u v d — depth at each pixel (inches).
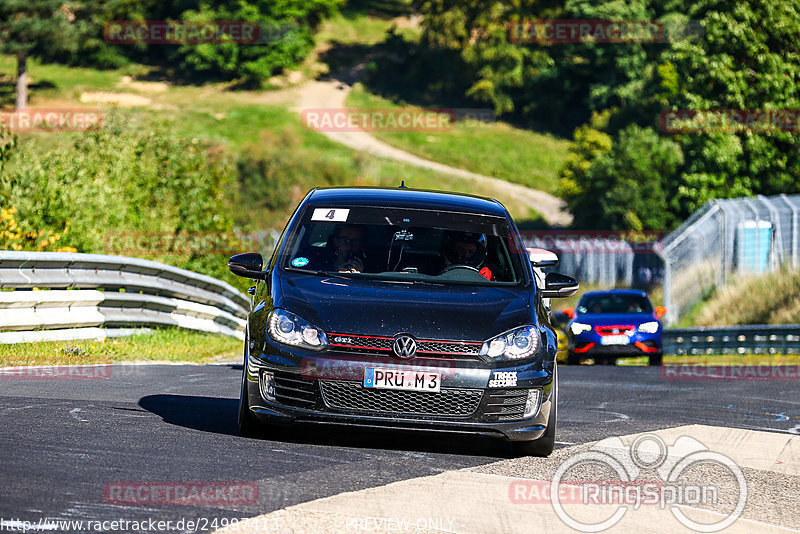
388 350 967.6
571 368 2728.8
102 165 3373.5
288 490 799.1
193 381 1573.6
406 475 890.7
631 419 1384.1
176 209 3614.7
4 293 1766.7
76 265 1964.8
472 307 1019.9
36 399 1197.1
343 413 962.7
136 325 2285.9
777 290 4653.1
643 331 3029.0
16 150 2910.9
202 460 890.7
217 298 2780.5
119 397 1279.5
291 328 982.4
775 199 5191.9
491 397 973.2
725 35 6712.6
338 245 1107.3
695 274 5118.1
